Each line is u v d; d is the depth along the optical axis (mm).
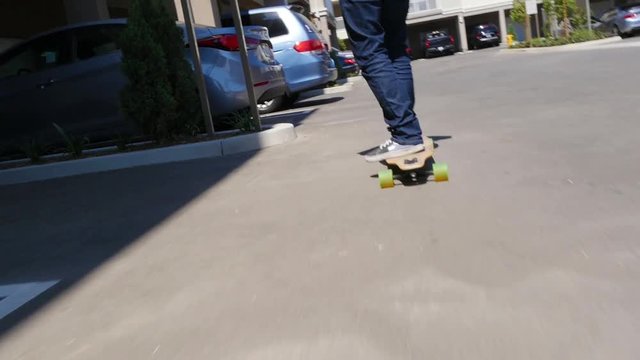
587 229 2812
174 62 6488
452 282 2424
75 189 5504
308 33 11594
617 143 4426
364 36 3645
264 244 3178
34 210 4875
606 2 40000
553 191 3441
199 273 2900
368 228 3189
